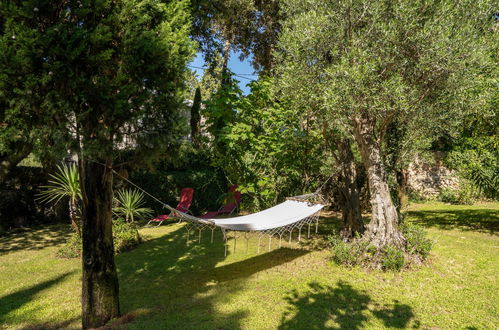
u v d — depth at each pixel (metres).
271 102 10.01
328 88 5.92
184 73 4.70
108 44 4.13
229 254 8.25
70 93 3.75
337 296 5.42
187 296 5.59
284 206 7.95
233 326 4.41
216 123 9.30
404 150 9.63
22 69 3.39
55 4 3.72
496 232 10.17
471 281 6.04
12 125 3.60
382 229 7.05
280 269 6.95
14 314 4.97
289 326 4.41
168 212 13.59
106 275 4.63
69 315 4.95
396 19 5.95
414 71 6.30
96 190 4.59
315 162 10.54
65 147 3.63
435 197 18.02
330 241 7.73
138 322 4.55
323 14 6.63
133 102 4.14
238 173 9.60
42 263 7.55
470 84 6.12
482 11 5.98
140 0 4.35
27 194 11.91
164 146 4.44
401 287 5.79
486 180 13.16
